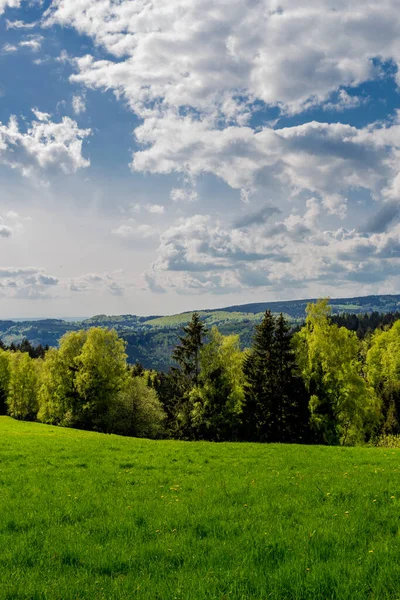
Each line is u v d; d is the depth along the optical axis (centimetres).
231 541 859
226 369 5316
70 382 6612
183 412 5353
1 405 10112
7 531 981
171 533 934
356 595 605
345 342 4775
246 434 5259
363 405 4619
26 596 640
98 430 6334
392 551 758
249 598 607
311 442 4988
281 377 5131
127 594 634
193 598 604
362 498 1217
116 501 1257
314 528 924
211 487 1437
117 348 6631
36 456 2297
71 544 868
